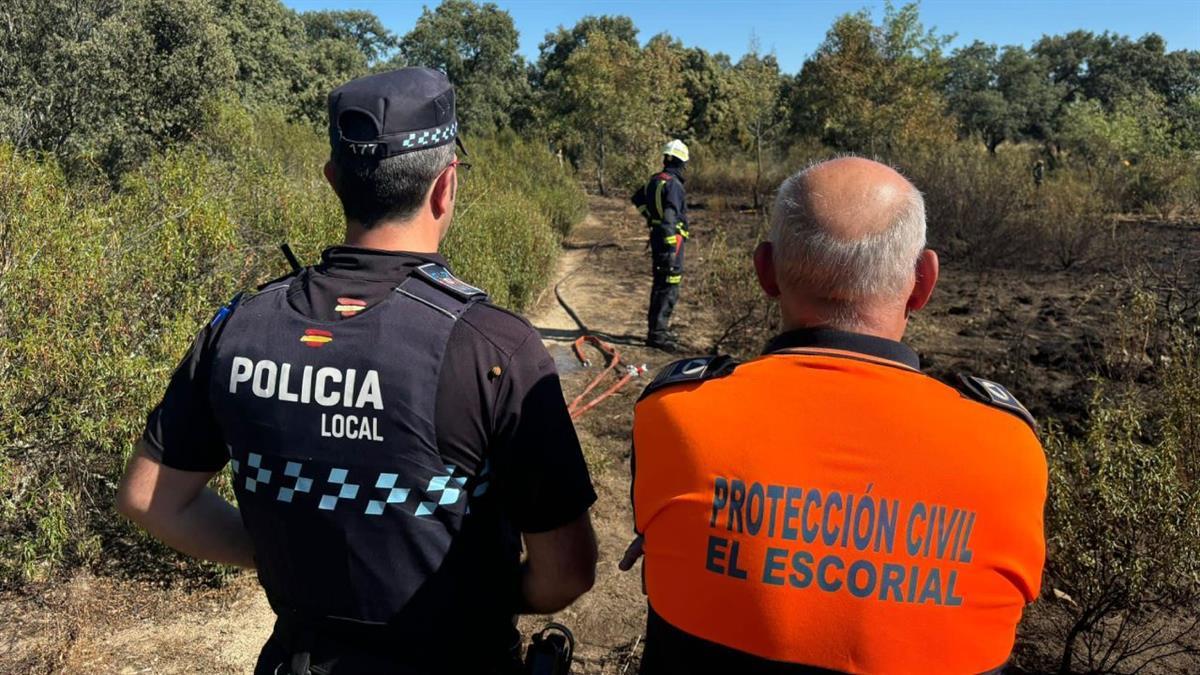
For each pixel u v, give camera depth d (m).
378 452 1.21
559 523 1.32
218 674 2.85
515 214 8.82
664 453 1.17
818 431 1.10
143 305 3.62
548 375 1.30
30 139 7.25
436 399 1.21
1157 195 17.83
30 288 3.22
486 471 1.28
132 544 3.50
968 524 1.06
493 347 1.24
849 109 18.97
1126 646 2.92
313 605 1.29
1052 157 21.23
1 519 3.12
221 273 3.93
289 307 1.29
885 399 1.11
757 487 1.09
